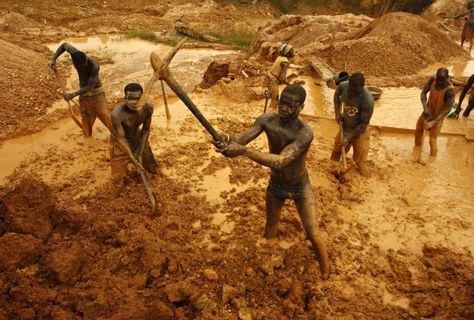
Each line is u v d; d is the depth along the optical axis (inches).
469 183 288.0
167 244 214.5
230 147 151.5
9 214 219.8
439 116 299.6
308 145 174.9
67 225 230.7
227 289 187.0
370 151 327.9
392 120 381.4
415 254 222.7
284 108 167.6
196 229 233.6
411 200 268.7
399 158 319.3
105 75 583.8
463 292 190.4
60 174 293.7
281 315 181.5
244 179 282.8
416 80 485.1
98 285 186.7
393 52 541.3
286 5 1251.8
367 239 233.5
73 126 373.4
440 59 575.5
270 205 205.9
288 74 486.9
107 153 323.3
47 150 328.8
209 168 295.7
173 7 1131.9
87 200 258.8
